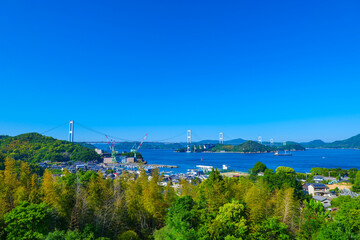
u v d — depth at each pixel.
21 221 43.19
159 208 65.31
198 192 76.31
